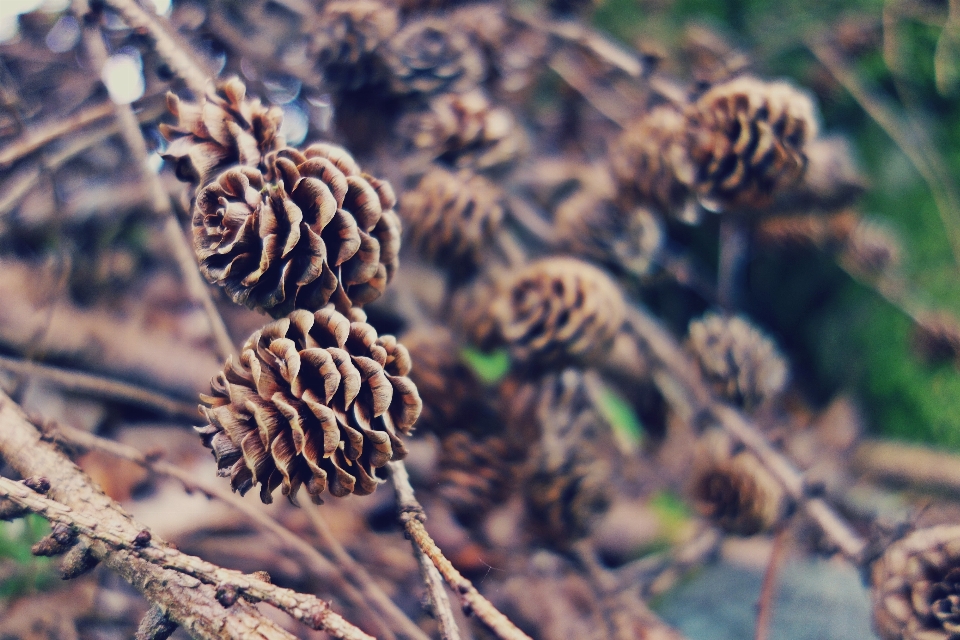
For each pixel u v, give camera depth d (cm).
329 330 20
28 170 27
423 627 26
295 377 19
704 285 32
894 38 33
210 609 19
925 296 34
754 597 30
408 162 29
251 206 20
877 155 36
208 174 21
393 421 20
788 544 27
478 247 28
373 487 20
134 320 31
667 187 28
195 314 31
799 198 31
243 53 30
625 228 31
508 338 28
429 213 28
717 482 29
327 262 20
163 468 23
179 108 21
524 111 37
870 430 35
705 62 36
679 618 29
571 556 28
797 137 26
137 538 19
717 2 38
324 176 20
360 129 29
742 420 28
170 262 32
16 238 29
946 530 23
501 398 28
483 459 27
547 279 28
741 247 36
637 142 29
